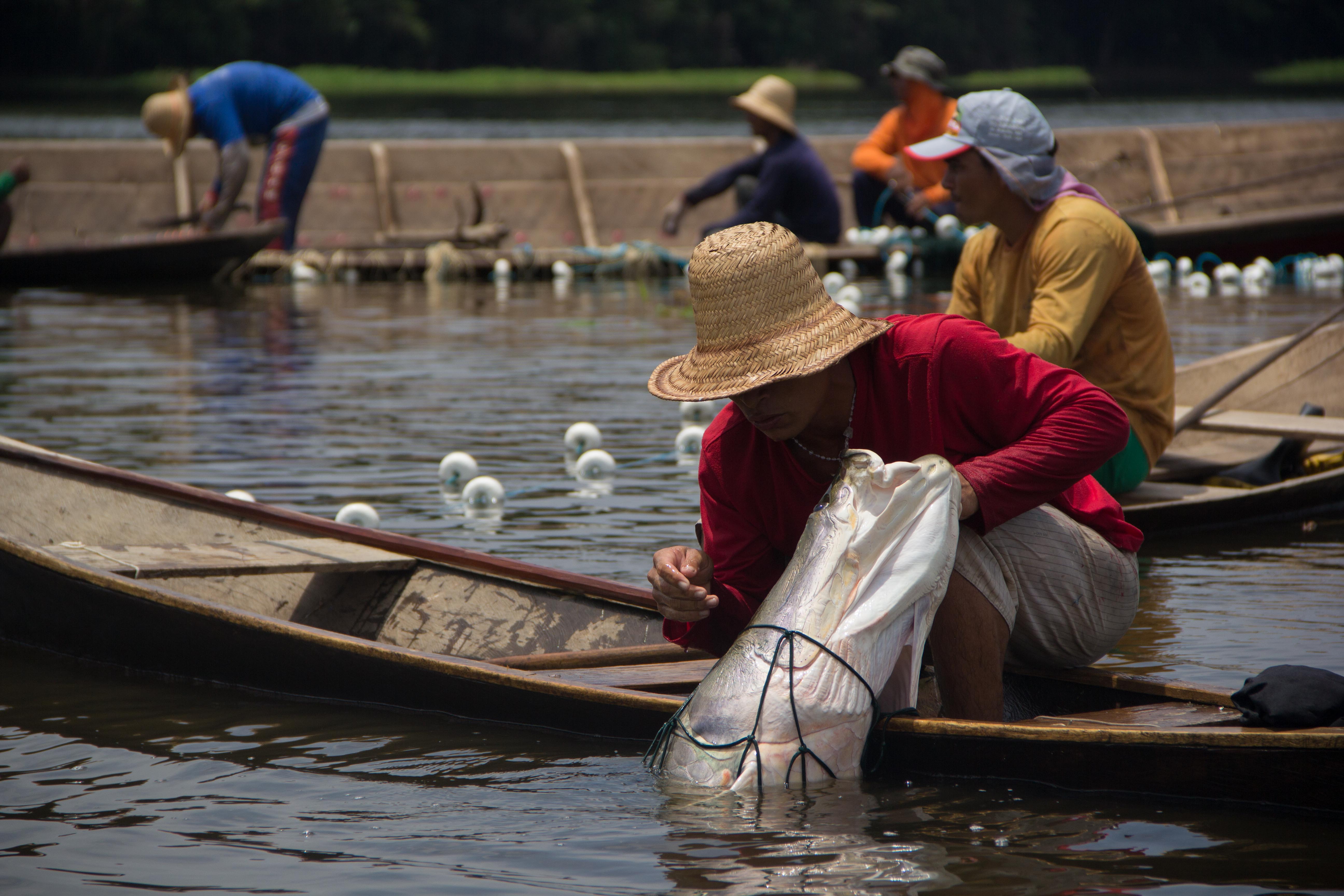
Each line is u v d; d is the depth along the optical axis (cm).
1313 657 940
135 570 973
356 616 1045
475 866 633
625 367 2364
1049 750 702
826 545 734
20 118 10700
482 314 3148
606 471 1564
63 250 3509
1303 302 3164
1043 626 809
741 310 728
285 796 725
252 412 1939
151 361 2425
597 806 701
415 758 779
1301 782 659
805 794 707
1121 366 1265
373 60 18175
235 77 3634
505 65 19038
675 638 837
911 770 729
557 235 4131
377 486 1498
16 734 829
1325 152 4566
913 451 767
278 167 3716
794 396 735
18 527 1159
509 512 1385
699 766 724
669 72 19750
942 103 3500
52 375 2259
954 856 630
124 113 11900
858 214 3747
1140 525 1290
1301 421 1499
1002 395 756
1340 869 611
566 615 996
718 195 3525
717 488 812
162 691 920
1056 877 608
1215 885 599
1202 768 677
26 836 675
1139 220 3925
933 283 3494
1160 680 896
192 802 719
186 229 3844
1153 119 10919
